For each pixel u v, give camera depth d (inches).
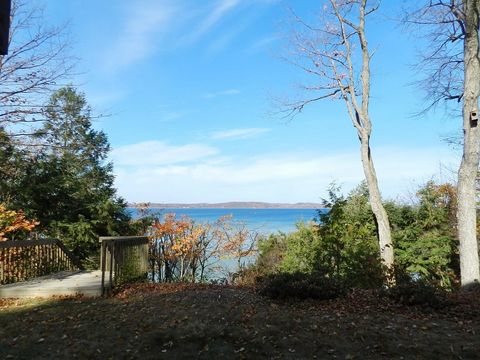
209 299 329.7
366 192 760.3
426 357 221.6
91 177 1125.1
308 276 345.4
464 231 490.6
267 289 337.4
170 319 277.6
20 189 657.6
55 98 926.4
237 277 617.0
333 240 432.8
